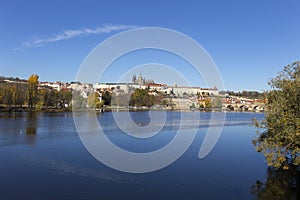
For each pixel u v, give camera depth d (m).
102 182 21.95
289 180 23.34
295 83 21.27
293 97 20.77
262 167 27.27
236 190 20.92
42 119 68.56
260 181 22.98
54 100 102.50
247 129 63.28
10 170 24.56
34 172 24.16
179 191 20.47
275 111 21.80
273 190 20.81
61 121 64.88
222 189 21.00
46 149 33.66
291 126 20.56
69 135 44.91
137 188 20.81
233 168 26.91
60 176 23.27
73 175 23.58
